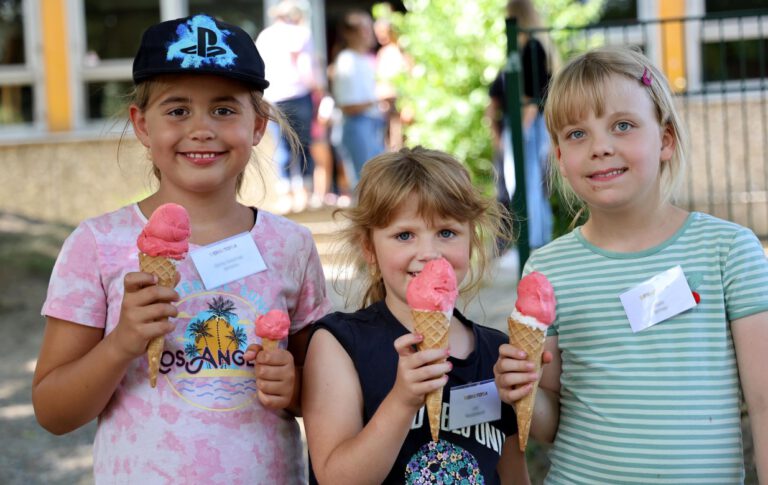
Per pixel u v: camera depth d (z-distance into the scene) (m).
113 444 2.48
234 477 2.45
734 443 2.45
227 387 2.48
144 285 2.30
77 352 2.48
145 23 11.48
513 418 2.58
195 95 2.51
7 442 5.43
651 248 2.59
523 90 7.18
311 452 2.41
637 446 2.46
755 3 10.11
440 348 2.24
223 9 11.43
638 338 2.53
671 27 10.18
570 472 2.57
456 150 9.45
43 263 8.88
